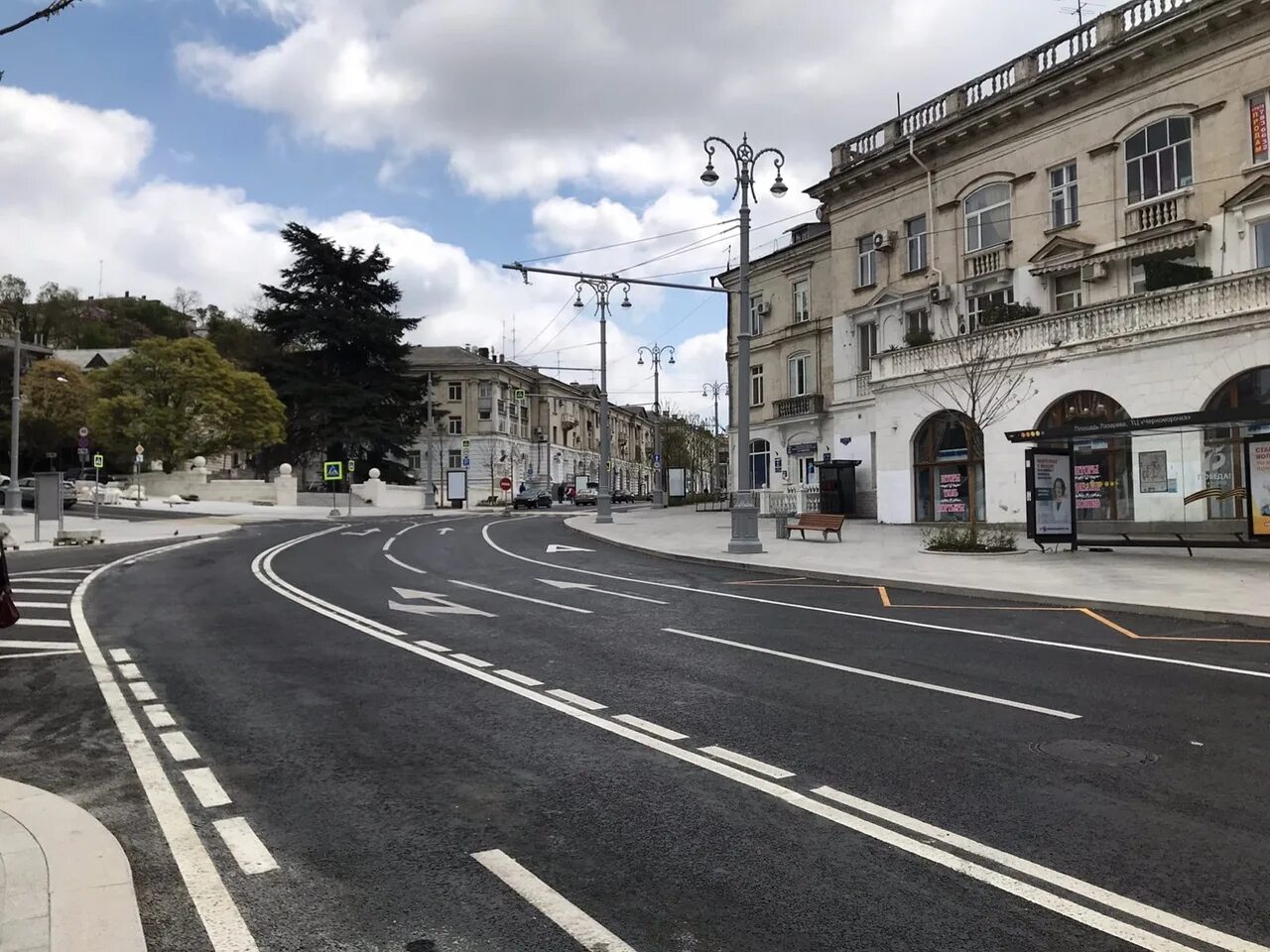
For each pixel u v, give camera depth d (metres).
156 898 3.80
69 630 10.99
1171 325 20.28
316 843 4.40
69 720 6.79
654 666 8.67
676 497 58.78
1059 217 26.39
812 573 16.78
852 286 33.94
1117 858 4.11
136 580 16.56
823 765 5.55
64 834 4.38
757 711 6.91
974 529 19.47
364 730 6.47
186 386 57.41
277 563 20.08
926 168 30.38
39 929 3.39
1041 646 9.68
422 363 89.00
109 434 57.69
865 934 3.42
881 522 28.34
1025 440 19.47
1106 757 5.66
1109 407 21.81
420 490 67.12
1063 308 26.30
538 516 47.00
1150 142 24.00
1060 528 19.20
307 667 8.70
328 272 66.00
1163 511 18.33
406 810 4.84
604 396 34.75
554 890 3.86
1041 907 3.63
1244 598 12.06
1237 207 21.80
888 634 10.51
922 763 5.57
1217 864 4.04
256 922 3.58
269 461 68.69
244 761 5.76
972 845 4.28
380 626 11.27
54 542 24.92
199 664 8.87
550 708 7.06
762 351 40.94
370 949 3.37
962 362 23.39
